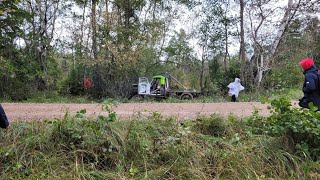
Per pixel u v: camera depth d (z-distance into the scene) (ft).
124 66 61.93
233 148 16.97
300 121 16.43
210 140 17.61
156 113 20.15
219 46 82.58
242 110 28.45
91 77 65.21
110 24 63.67
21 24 60.29
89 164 14.89
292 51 70.59
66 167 14.55
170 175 14.67
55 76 70.18
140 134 16.78
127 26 66.44
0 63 52.70
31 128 16.83
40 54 66.33
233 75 75.61
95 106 30.40
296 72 64.44
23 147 15.15
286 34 69.51
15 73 57.52
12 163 14.49
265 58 69.87
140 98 57.16
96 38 64.13
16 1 38.22
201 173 14.88
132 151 15.81
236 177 14.88
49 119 19.08
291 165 15.98
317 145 16.78
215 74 78.84
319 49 72.18
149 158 15.70
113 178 14.12
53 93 63.10
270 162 16.17
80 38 67.97
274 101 17.38
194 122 19.81
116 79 62.54
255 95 56.75
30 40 64.44
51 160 14.62
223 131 19.30
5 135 15.97
